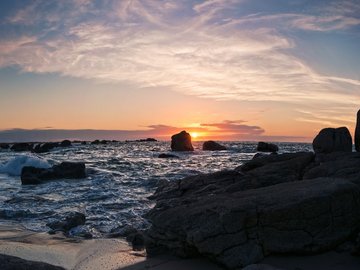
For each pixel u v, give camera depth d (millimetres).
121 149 68938
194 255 8516
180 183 15047
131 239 10367
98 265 8422
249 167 15289
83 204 14992
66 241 10328
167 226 8766
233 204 8422
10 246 9695
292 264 7730
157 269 8023
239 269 7633
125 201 15375
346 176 11617
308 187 9203
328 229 8312
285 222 8141
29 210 13836
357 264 7633
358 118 16094
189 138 60562
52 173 22891
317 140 18016
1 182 22531
